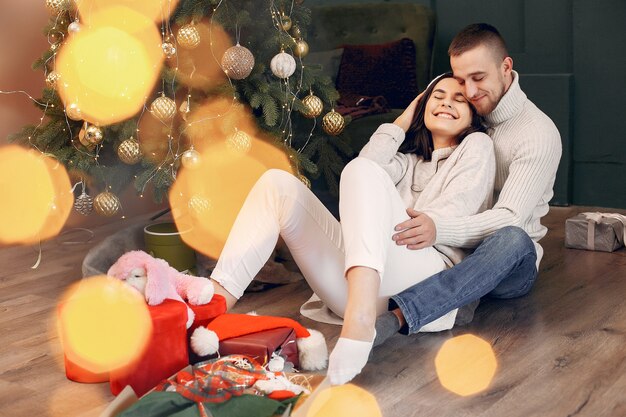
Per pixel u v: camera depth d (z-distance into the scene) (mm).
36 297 2662
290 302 2549
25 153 3283
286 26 2777
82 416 1784
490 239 2145
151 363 1816
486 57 2236
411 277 2066
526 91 3865
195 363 1904
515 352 2068
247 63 2543
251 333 1901
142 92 2604
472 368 1974
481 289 2070
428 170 2340
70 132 2689
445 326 2174
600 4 3672
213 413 1524
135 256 1897
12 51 3355
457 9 4172
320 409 1760
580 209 3791
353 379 1927
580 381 1877
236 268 2066
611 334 2170
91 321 1870
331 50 4148
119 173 2725
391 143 2354
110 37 2570
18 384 1969
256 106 2650
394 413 1743
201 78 2648
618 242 3033
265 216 2078
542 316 2326
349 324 1761
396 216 2010
